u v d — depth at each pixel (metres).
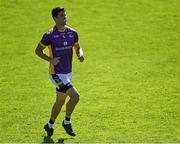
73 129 38.66
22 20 66.50
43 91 47.22
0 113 42.06
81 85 48.59
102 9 69.00
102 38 61.25
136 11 68.25
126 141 36.28
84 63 54.56
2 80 50.19
